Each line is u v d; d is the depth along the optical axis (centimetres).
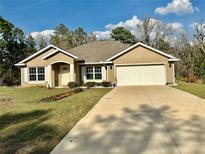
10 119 1015
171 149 620
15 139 726
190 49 4988
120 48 3422
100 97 1689
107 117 996
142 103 1351
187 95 1697
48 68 3038
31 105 1380
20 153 606
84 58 3241
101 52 3366
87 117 1006
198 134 739
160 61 2934
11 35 4312
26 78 3238
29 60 3222
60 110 1182
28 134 777
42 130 821
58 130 819
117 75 3020
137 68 2980
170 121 902
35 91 2398
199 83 3250
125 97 1661
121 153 598
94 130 807
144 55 2962
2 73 4312
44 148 641
